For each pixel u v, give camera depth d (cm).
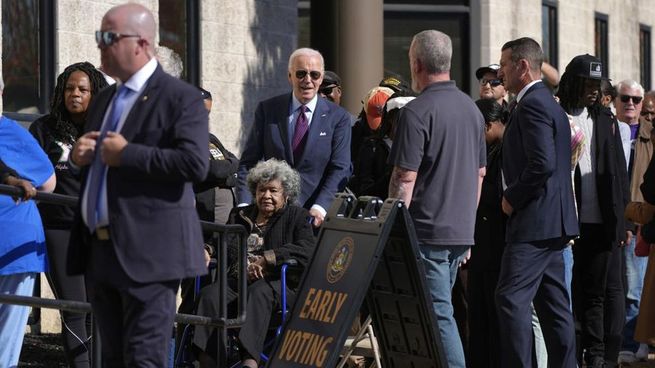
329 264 888
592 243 1170
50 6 1373
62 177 987
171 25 1577
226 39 1658
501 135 1078
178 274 702
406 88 1253
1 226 888
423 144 939
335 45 1659
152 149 689
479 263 1055
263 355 991
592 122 1168
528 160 959
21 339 913
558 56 2616
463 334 1153
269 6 1747
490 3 2362
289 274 1010
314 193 1111
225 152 1088
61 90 991
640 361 1297
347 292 862
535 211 971
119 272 701
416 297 885
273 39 1758
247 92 1698
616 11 2906
